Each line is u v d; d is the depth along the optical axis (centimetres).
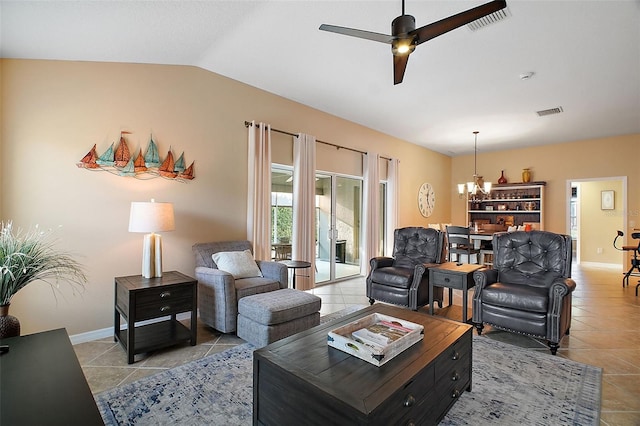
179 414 195
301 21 282
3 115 271
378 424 129
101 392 217
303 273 480
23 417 115
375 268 438
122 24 263
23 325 278
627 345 302
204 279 323
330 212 558
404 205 721
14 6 220
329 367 159
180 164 364
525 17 271
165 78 356
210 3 251
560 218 731
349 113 538
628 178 652
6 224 270
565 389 225
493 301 320
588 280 604
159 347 272
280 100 467
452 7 260
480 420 192
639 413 199
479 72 377
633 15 265
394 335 193
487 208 838
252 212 418
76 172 303
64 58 297
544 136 672
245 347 291
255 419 173
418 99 468
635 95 439
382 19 279
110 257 320
